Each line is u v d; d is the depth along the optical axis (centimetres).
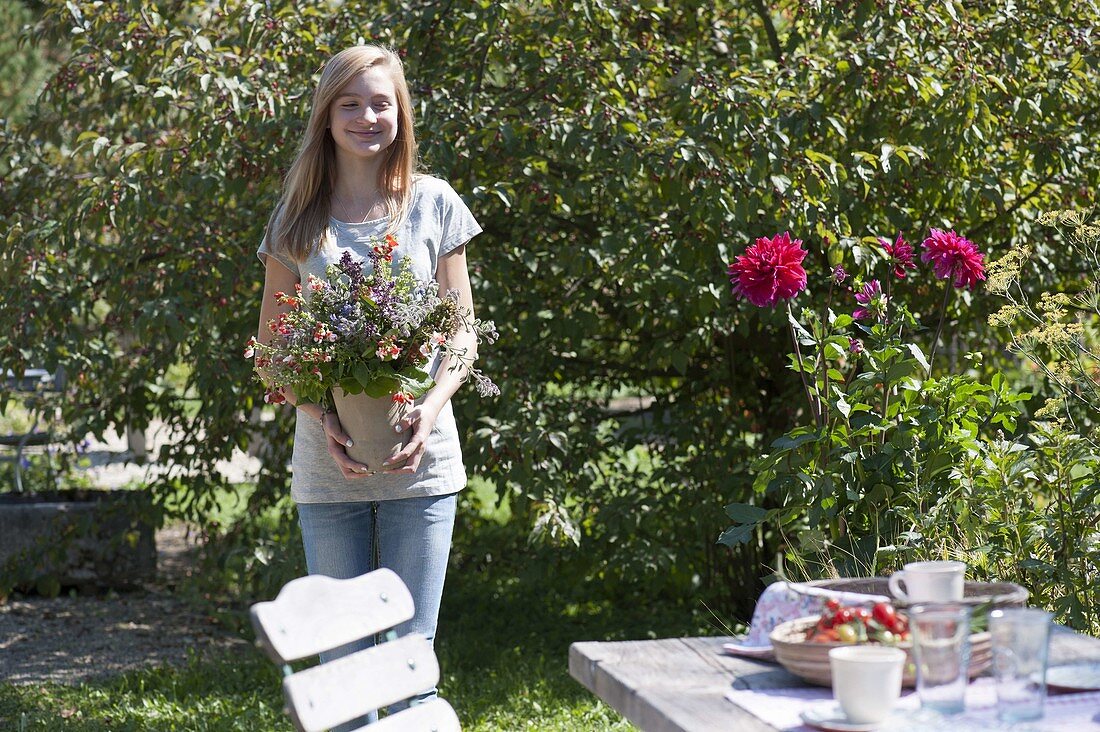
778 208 459
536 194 482
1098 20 498
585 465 538
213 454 567
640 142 465
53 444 623
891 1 459
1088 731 143
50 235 504
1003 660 148
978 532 339
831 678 164
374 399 272
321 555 286
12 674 498
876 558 336
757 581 553
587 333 532
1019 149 504
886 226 516
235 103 455
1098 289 418
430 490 285
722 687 167
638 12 504
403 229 287
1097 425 398
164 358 550
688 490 531
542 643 530
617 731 402
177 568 702
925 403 379
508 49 499
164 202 535
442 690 459
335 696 186
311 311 271
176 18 564
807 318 385
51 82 521
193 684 473
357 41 487
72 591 636
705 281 479
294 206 288
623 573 525
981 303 531
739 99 452
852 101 491
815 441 371
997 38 491
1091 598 325
